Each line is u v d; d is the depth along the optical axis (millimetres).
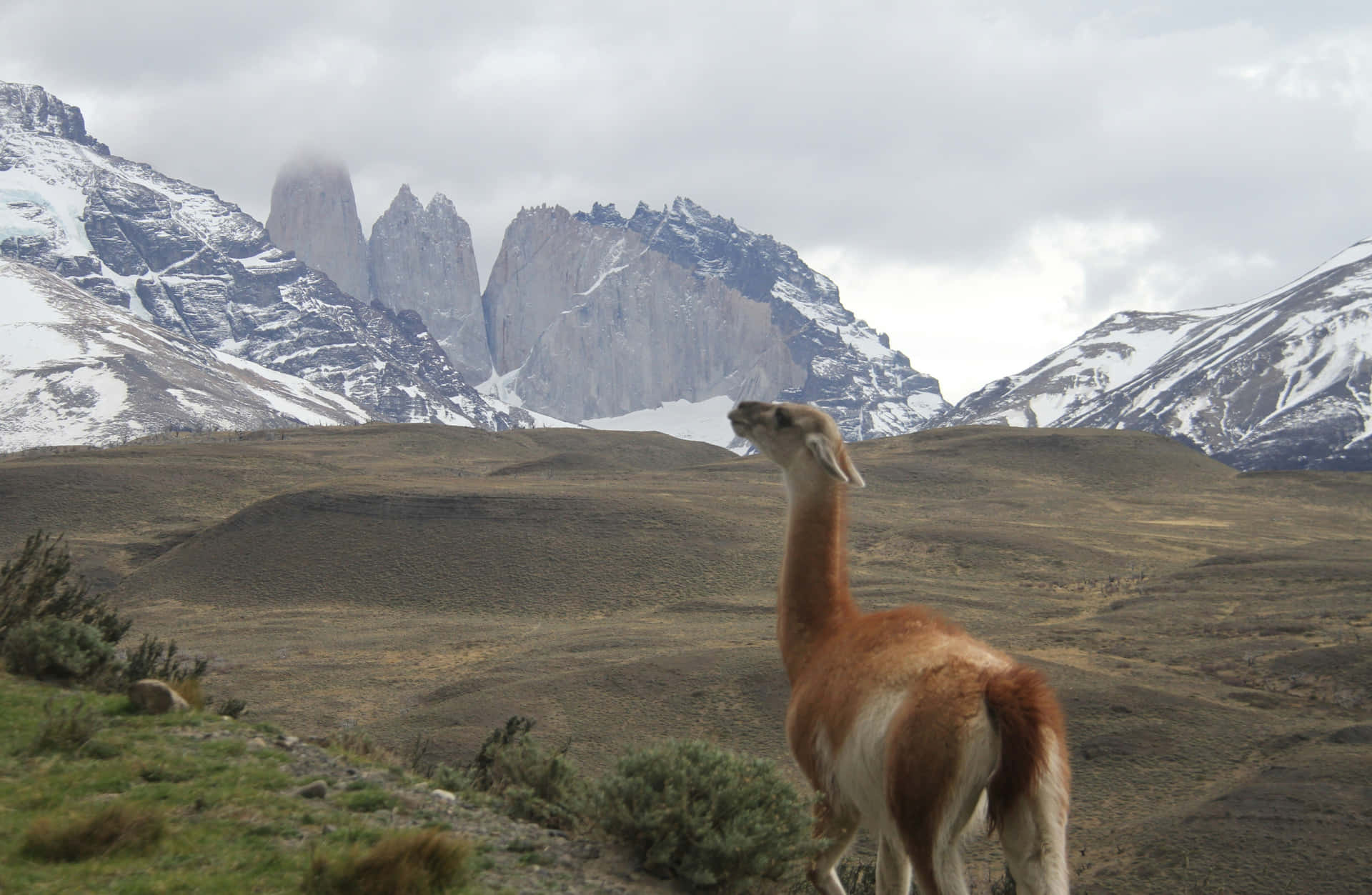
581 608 93812
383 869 7680
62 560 17547
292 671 68188
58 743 10609
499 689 56625
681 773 9359
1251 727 42219
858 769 6047
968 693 5555
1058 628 70062
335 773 11125
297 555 109875
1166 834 30484
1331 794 31500
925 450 192750
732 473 176625
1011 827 5312
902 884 6359
